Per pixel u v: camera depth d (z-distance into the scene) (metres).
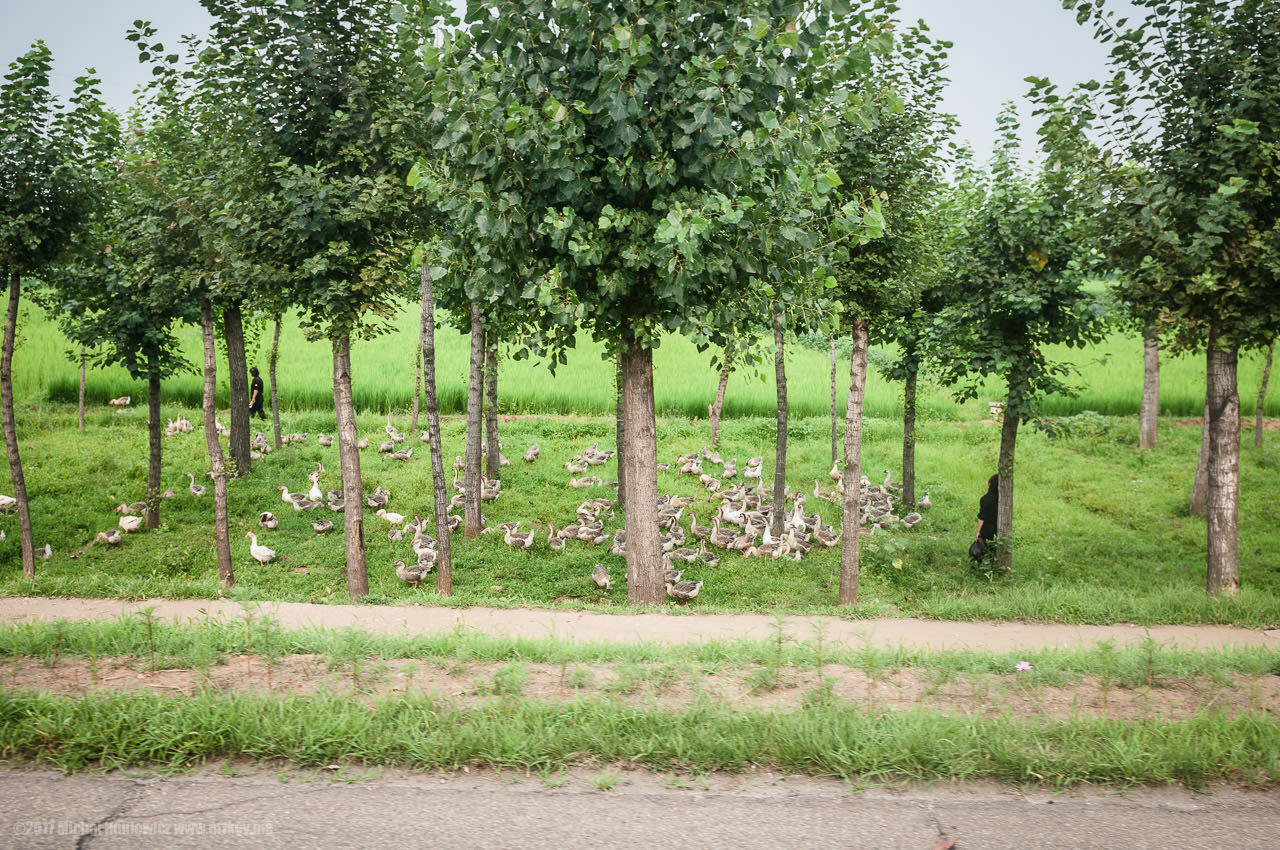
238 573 15.37
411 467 22.25
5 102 12.85
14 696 5.10
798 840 3.89
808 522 17.84
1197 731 5.01
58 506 19.28
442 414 28.62
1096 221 12.15
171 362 18.94
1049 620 9.72
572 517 18.80
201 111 12.95
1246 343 11.75
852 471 12.85
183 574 14.75
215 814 4.05
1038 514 20.06
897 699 5.70
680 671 6.24
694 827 3.99
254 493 20.08
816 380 31.88
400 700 5.22
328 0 11.99
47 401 28.61
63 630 6.81
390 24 12.30
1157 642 8.43
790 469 22.89
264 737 4.70
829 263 9.95
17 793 4.23
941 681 6.01
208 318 13.62
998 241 14.38
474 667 6.31
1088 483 22.34
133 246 14.85
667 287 8.63
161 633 6.95
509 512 19.17
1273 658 6.76
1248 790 4.46
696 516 18.98
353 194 12.36
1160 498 21.19
